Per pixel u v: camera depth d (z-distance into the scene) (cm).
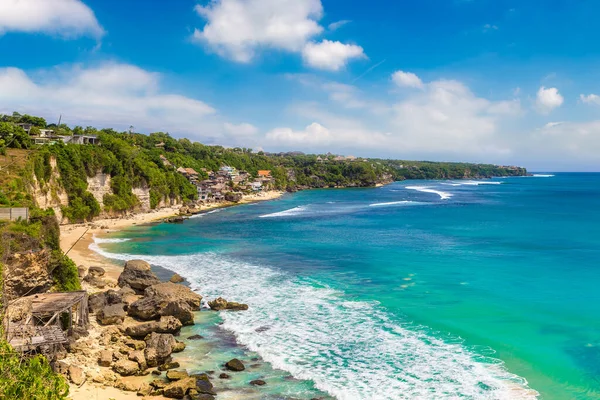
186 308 3666
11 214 4144
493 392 2586
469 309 3941
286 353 3114
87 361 2900
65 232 8181
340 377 2769
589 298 4172
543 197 17125
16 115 12681
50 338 2761
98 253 6550
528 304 4038
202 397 2528
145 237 8062
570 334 3381
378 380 2727
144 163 12506
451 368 2878
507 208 12712
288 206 14712
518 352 3103
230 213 12525
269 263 5872
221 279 5072
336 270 5425
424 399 2517
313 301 4234
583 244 6812
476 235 7831
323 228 9112
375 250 6619
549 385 2667
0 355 1675
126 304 3978
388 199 17138
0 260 3425
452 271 5241
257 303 4197
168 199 13400
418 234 8081
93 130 15225
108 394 2536
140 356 2947
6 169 7144
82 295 3431
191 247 7081
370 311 3934
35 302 3241
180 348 3155
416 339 3331
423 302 4147
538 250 6388
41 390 1547
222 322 3716
